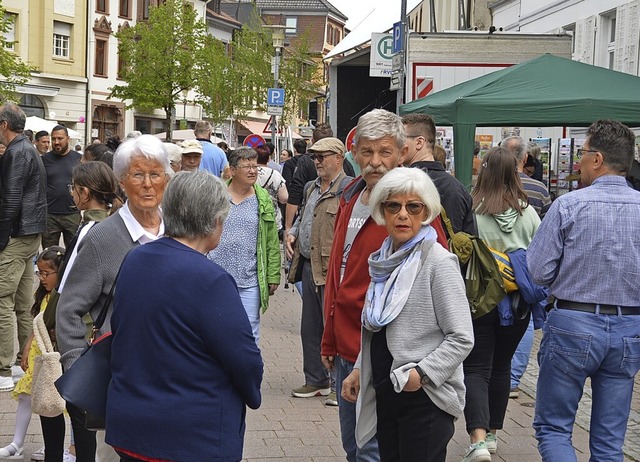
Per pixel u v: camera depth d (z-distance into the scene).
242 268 7.52
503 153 6.24
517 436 6.89
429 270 4.12
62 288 4.64
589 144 5.03
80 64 51.28
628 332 4.89
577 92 9.72
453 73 14.83
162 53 48.81
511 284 5.90
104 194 5.23
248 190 7.66
